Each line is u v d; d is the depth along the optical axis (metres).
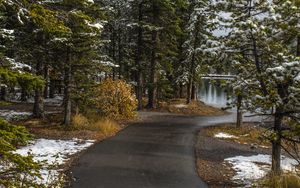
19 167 6.28
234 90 13.65
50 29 7.47
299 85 12.34
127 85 28.36
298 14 12.31
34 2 7.26
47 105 32.66
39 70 21.45
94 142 19.02
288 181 12.31
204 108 41.28
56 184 10.13
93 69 21.98
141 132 23.00
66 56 20.89
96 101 24.95
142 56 37.97
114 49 44.09
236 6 13.27
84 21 8.45
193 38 40.28
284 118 13.86
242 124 30.45
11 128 6.36
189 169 14.65
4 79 6.54
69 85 21.41
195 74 41.03
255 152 19.70
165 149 18.20
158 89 40.50
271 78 12.49
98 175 13.02
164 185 12.24
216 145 20.59
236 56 13.66
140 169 14.18
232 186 12.71
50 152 16.23
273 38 13.05
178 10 42.19
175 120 30.80
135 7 37.94
